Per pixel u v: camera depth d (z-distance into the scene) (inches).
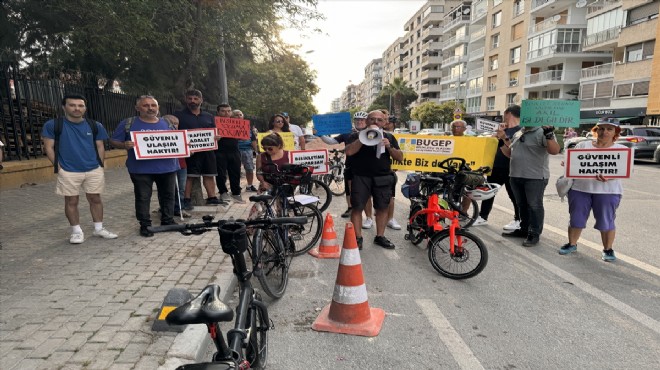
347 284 135.4
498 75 1818.4
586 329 136.2
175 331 122.2
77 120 201.3
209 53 530.9
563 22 1471.5
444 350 123.4
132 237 218.2
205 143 266.5
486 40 1927.9
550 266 196.1
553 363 116.9
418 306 153.0
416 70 3368.6
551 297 161.2
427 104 2160.4
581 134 1065.5
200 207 288.4
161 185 228.2
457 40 2329.0
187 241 212.2
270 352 122.0
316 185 315.6
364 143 188.5
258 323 106.3
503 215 305.3
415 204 222.2
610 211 199.2
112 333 120.9
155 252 194.2
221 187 329.7
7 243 205.6
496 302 156.7
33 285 154.6
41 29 537.6
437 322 140.6
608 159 193.2
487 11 1909.4
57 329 122.6
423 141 247.4
